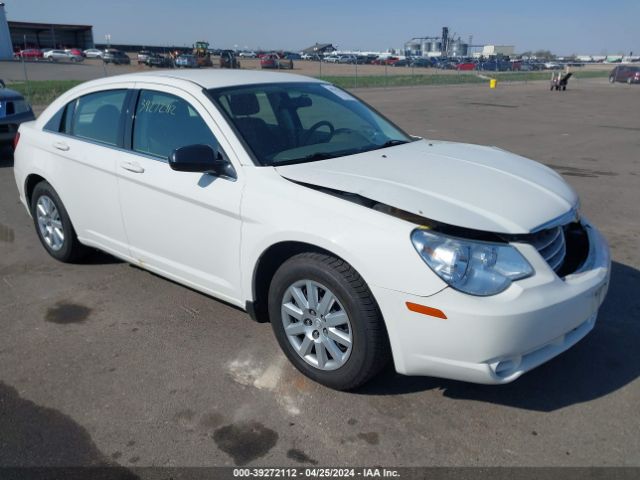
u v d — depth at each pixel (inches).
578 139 509.4
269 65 2073.1
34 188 193.0
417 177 123.3
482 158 144.3
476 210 110.2
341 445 107.1
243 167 129.7
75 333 148.8
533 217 112.4
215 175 133.3
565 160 403.5
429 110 786.2
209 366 133.2
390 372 130.0
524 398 121.0
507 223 108.1
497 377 104.9
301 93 161.3
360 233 108.8
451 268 102.3
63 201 179.5
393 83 1523.1
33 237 224.2
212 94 142.7
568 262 122.2
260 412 116.6
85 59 2815.0
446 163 136.2
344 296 112.1
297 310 123.8
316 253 117.7
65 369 132.5
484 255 103.7
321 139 146.3
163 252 151.3
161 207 145.7
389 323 108.1
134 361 135.5
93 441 108.6
